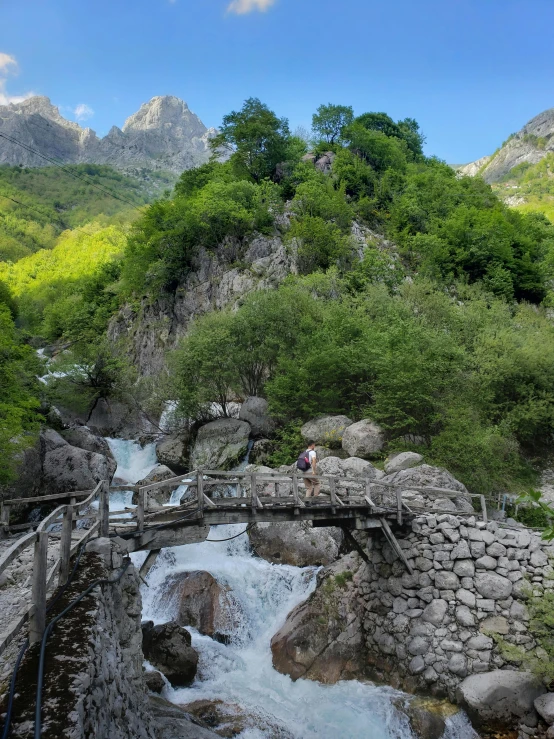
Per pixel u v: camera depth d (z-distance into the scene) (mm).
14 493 21562
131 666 10102
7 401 21000
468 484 22547
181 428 33156
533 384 29547
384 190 59156
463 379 28625
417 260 49188
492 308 37250
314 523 16719
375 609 17391
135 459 32688
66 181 164875
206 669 15930
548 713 13336
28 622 7383
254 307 33562
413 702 14828
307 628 17109
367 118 79375
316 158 64000
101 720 6184
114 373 37406
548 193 168125
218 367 31750
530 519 22172
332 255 44812
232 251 48469
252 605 18625
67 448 25250
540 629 14977
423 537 16984
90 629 6984
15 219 121312
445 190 61375
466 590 16109
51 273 94500
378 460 24953
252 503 14953
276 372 32125
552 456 29359
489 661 15117
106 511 11781
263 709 14445
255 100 62062
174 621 17938
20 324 70688
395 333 28516
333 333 31016
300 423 29203
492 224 51531
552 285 49719
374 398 27469
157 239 49812
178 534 13703
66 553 8781
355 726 13898
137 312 52750
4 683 5879
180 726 11648
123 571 10648
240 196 50781
